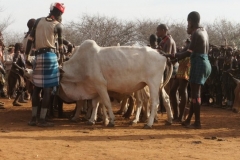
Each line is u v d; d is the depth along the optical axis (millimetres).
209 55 16562
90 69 9984
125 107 12297
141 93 10492
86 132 8836
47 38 9688
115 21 39281
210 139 8234
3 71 14117
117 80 9883
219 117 12430
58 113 11562
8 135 8125
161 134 8734
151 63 9797
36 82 9703
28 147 6895
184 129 9578
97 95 10242
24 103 15398
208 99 16719
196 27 9828
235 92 10852
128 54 9914
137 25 41875
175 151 6918
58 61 10273
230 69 15352
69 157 6273
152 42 11734
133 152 6723
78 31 37969
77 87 10320
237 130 9602
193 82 9664
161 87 10156
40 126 9617
